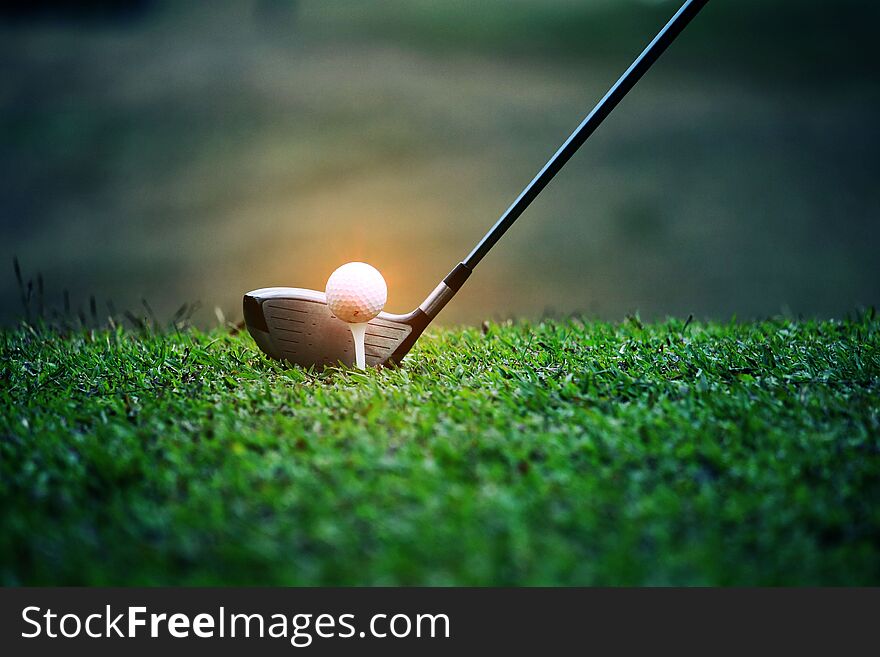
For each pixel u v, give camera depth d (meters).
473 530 0.61
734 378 0.85
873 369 0.86
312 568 0.58
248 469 0.68
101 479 0.68
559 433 0.72
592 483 0.65
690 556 0.59
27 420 0.77
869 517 0.62
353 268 0.87
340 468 0.67
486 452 0.70
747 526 0.62
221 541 0.60
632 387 0.82
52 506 0.65
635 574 0.58
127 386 0.86
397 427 0.74
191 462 0.69
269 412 0.78
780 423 0.74
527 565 0.58
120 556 0.60
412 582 0.58
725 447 0.71
